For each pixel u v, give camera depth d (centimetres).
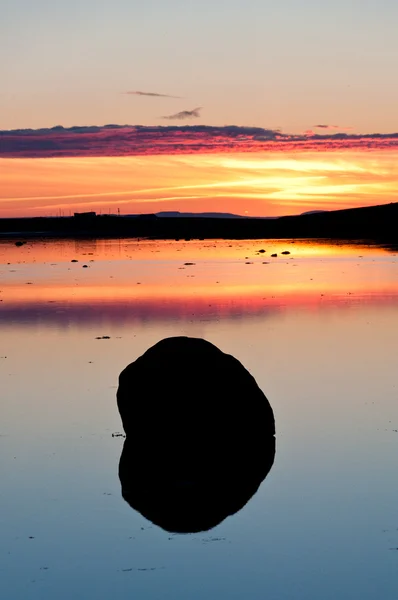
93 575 1060
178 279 4784
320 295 3816
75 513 1248
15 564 1095
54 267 5959
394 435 1566
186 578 1049
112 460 1474
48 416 1738
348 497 1283
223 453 1559
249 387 1608
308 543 1134
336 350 2359
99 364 2219
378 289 4059
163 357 1628
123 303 3578
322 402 1800
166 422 1582
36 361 2275
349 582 1031
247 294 3900
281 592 1013
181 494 1312
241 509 1252
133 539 1162
